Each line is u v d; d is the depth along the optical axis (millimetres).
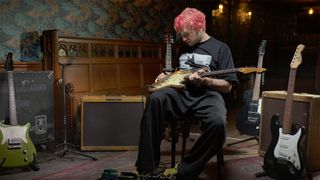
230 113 6047
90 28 4719
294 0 10000
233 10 9031
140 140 2561
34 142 3566
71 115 3988
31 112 3545
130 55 5000
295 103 3027
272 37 10891
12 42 3939
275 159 2752
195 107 2578
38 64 4102
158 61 5355
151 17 5531
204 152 2449
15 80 3416
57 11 4348
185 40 2783
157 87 2699
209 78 2564
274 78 10383
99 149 3734
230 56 2727
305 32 10750
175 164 3172
